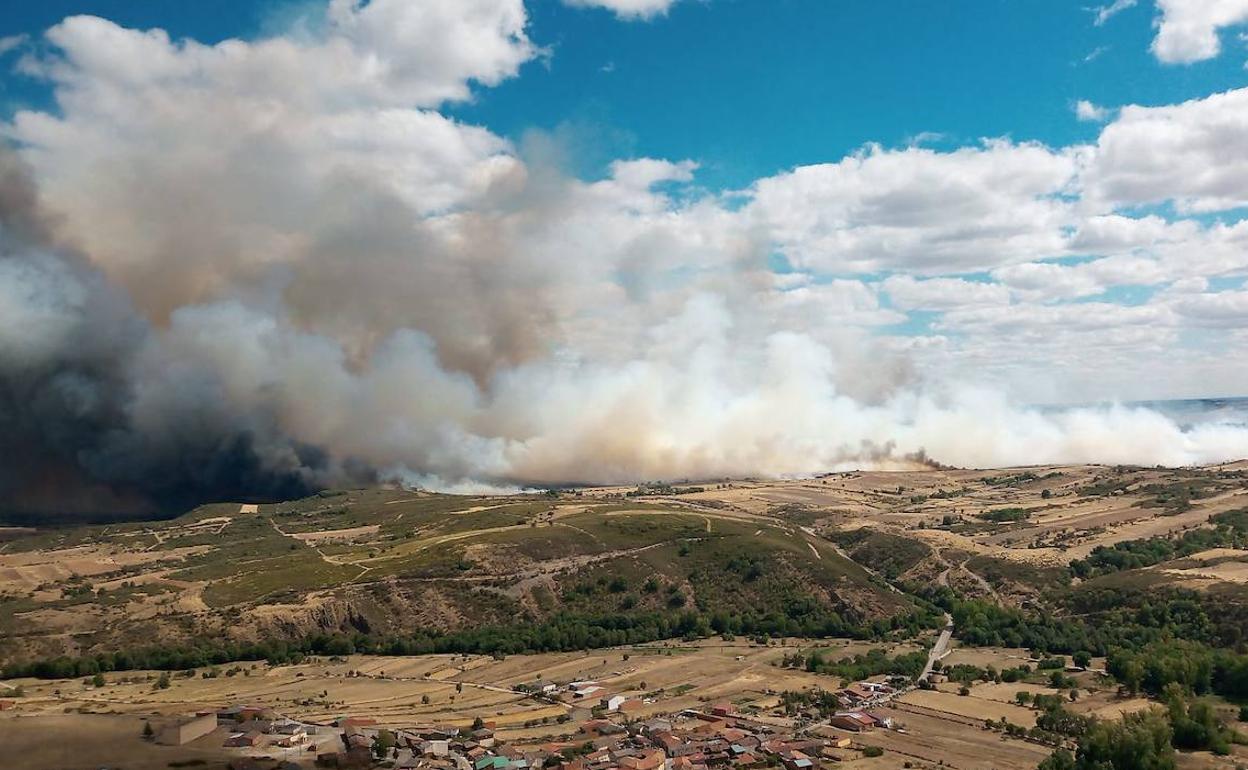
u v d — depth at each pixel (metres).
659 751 184.38
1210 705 196.62
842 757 186.88
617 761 178.75
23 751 167.88
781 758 184.62
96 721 190.62
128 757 166.25
